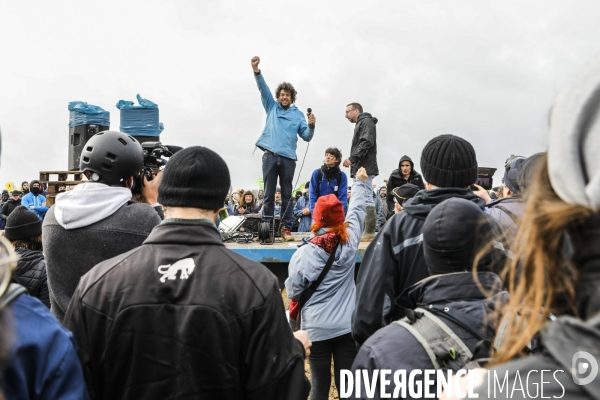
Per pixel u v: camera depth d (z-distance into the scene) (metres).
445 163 2.68
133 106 6.19
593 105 0.81
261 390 1.76
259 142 6.98
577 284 0.83
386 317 2.58
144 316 1.73
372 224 6.04
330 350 3.80
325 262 3.69
